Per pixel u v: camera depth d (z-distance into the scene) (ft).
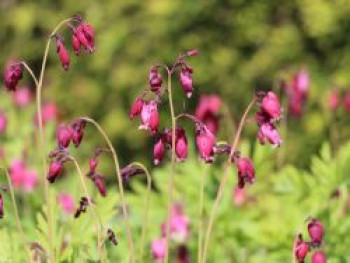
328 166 34.55
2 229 26.76
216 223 31.96
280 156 38.06
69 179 35.94
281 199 34.47
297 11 68.59
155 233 30.68
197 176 33.06
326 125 62.59
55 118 43.32
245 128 64.64
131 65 71.51
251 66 68.64
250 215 32.55
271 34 68.74
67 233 26.25
